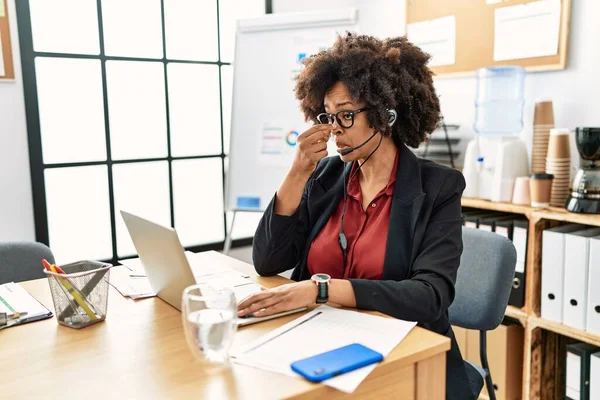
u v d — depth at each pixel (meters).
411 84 1.38
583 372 1.98
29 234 2.36
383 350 0.93
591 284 1.90
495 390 2.20
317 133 1.34
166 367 0.90
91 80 2.51
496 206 2.16
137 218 1.13
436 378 0.98
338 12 2.48
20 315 1.15
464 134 2.63
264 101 2.63
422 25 2.77
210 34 2.87
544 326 2.04
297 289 1.13
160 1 2.68
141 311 1.19
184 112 2.83
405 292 1.15
